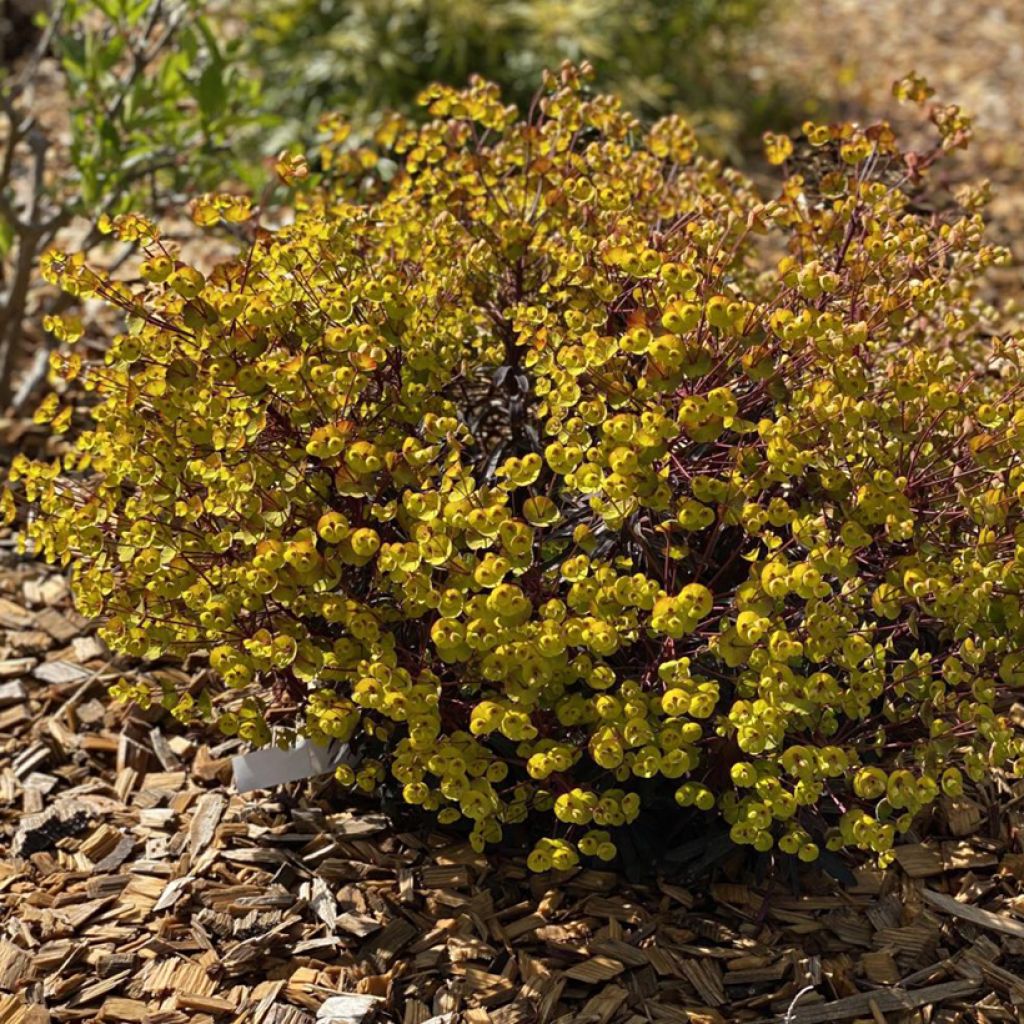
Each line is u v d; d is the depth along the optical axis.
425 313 1.24
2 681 1.41
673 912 1.23
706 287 1.21
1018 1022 1.17
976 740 1.18
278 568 1.15
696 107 2.62
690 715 1.19
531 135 1.38
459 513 1.12
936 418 1.20
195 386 1.20
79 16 1.67
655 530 1.20
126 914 1.23
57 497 1.23
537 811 1.26
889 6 3.40
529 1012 1.17
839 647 1.15
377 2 2.42
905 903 1.23
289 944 1.21
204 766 1.34
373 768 1.20
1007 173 2.45
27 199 1.93
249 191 1.96
